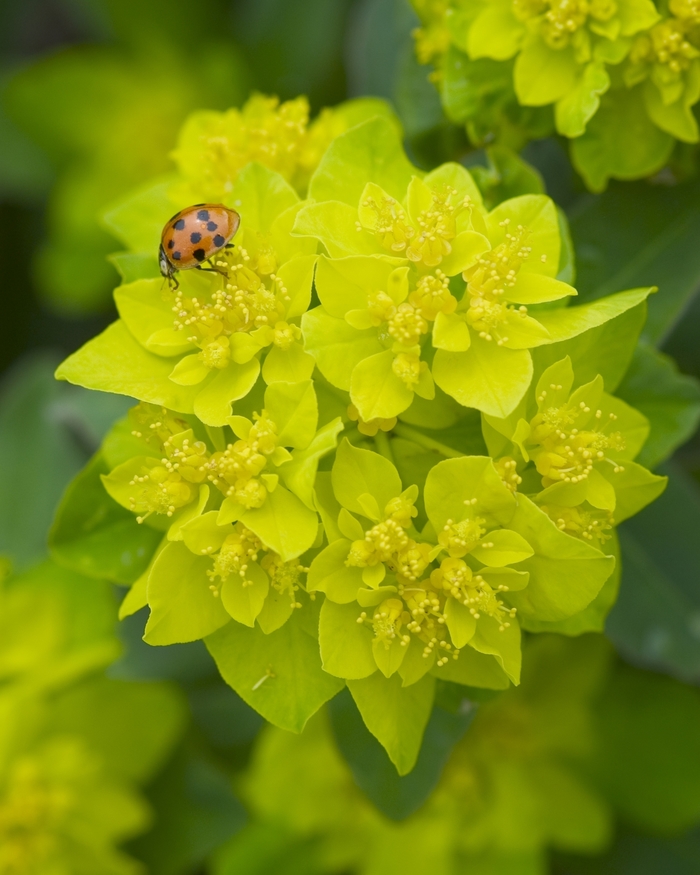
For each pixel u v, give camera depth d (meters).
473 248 0.22
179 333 0.22
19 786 0.25
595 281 0.24
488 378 0.22
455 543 0.22
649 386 0.23
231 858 0.26
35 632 0.26
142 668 0.26
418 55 0.24
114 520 0.23
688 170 0.24
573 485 0.22
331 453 0.22
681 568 0.25
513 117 0.24
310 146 0.24
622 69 0.23
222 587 0.22
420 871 0.26
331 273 0.22
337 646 0.22
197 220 0.22
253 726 0.26
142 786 0.26
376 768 0.23
